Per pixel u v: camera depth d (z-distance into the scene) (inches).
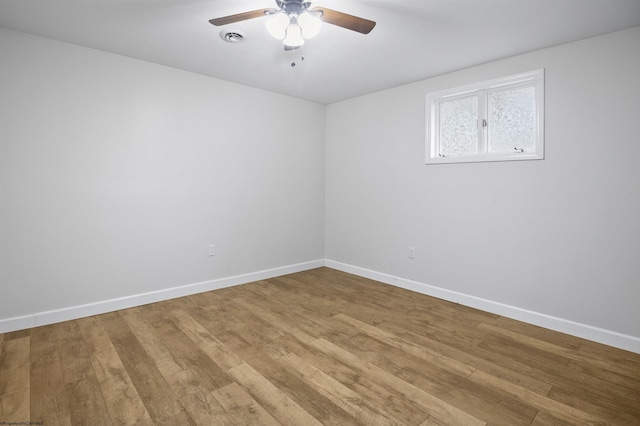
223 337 101.3
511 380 80.0
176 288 136.3
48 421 65.0
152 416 66.7
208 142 142.8
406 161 149.5
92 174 115.5
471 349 95.3
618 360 89.5
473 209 127.8
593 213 100.8
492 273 123.4
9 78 100.3
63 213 110.7
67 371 81.8
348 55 116.4
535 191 112.0
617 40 95.7
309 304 130.6
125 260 123.6
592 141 100.3
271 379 79.7
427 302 133.9
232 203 152.0
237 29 98.1
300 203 178.9
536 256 112.6
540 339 101.8
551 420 66.5
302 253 181.6
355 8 85.7
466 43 105.7
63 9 87.7
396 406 70.4
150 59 123.0
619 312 97.0
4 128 100.1
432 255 141.5
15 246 103.1
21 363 85.0
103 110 116.7
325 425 64.6
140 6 86.0
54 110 107.7
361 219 171.0
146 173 127.0
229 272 152.8
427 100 140.2
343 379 80.0
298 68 129.7
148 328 107.0
